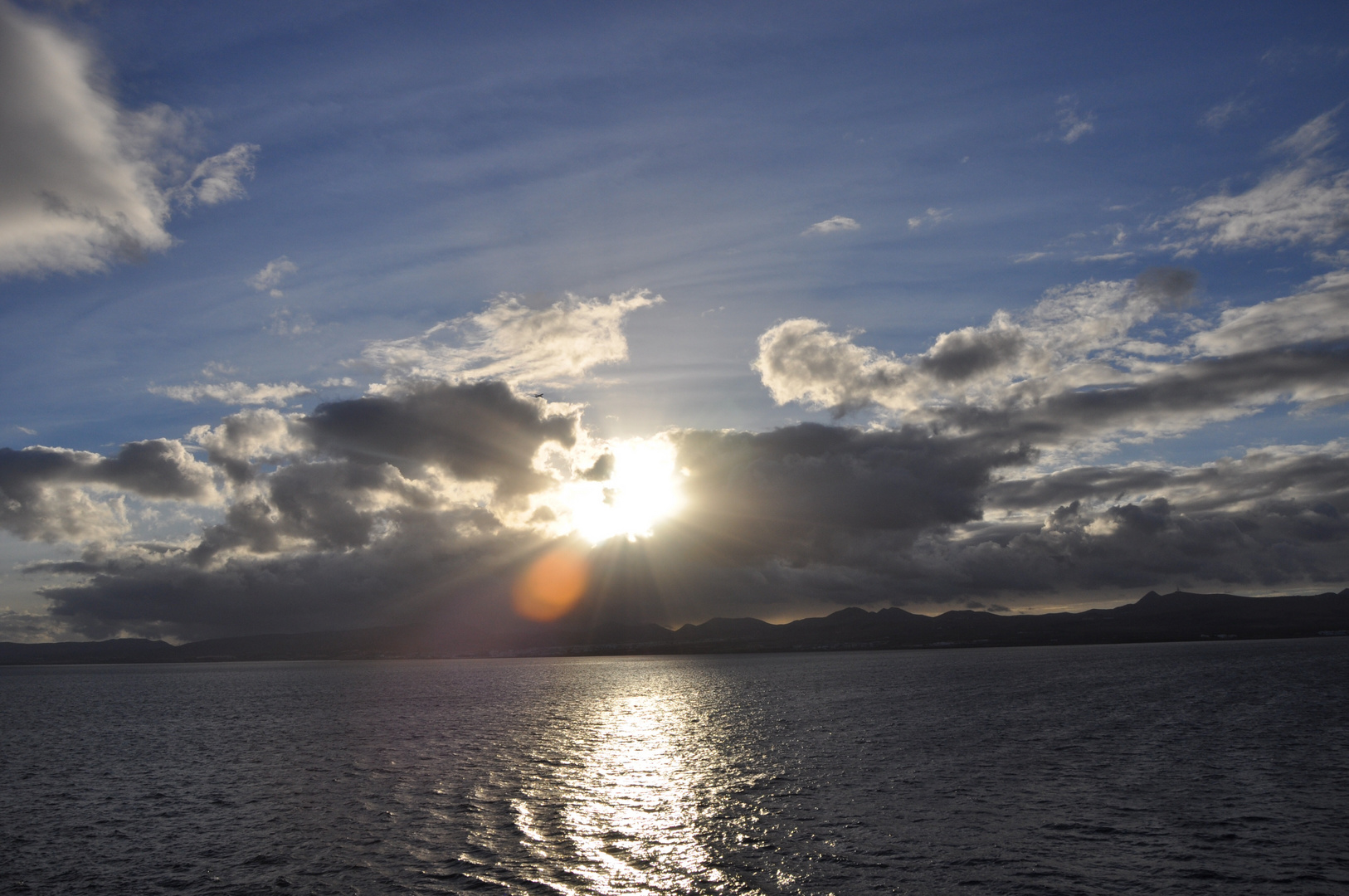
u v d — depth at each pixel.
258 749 73.62
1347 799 45.66
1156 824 40.38
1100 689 129.62
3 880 34.62
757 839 38.38
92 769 64.69
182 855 37.62
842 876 32.72
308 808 46.66
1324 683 133.62
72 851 38.91
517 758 64.94
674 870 33.78
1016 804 44.97
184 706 133.38
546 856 36.09
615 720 96.56
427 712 111.00
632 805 46.12
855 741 72.31
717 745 71.44
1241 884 31.61
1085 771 55.12
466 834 40.09
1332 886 31.42
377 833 40.56
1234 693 117.25
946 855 35.47
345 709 118.69
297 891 32.22
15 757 73.56
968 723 84.62
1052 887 31.31
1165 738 71.25
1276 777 52.16
